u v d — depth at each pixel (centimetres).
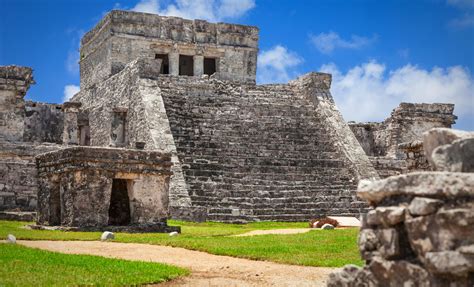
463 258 493
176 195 2484
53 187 1986
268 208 2606
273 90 3634
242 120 3256
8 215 2283
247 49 4653
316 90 3569
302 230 1942
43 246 1355
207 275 976
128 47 4294
